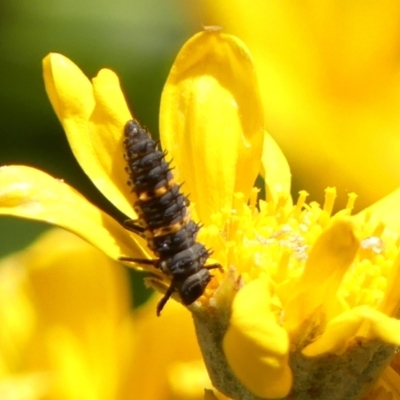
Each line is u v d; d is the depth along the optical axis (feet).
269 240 0.26
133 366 0.28
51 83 0.27
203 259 0.25
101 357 0.30
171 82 0.27
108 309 0.30
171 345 0.28
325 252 0.24
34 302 0.30
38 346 0.30
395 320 0.23
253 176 0.27
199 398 0.27
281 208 0.27
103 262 0.30
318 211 0.27
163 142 0.27
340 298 0.24
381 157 0.33
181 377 0.27
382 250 0.26
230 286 0.24
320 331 0.24
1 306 0.30
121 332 0.30
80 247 0.30
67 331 0.30
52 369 0.30
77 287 0.30
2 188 0.25
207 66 0.27
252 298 0.23
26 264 0.30
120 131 0.26
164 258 0.24
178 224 0.24
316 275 0.24
